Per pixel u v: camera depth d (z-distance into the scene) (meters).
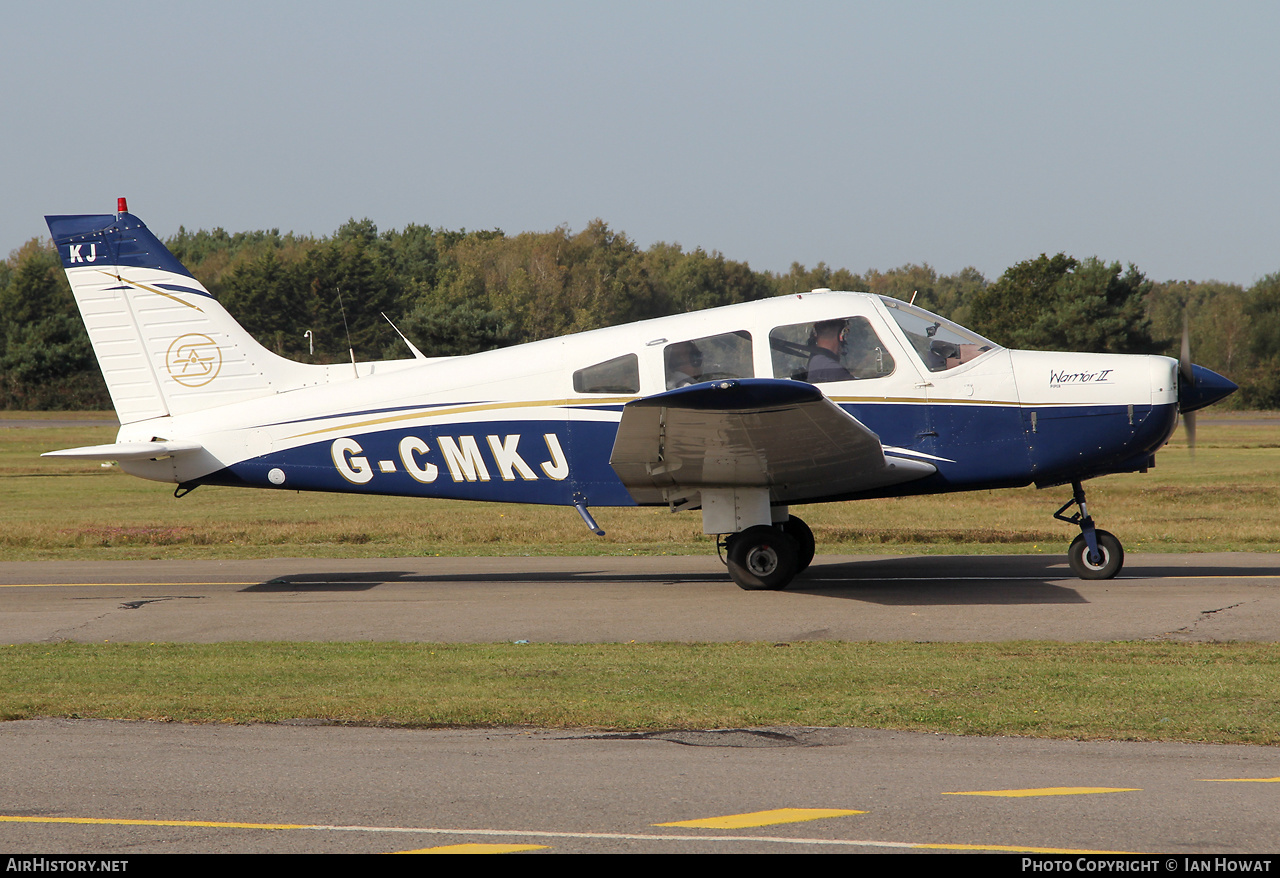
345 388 27.78
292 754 12.62
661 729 13.69
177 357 28.50
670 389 25.77
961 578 27.05
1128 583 25.61
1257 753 12.47
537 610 23.64
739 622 21.81
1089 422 25.19
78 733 13.67
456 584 28.23
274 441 27.84
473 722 14.09
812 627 21.14
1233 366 183.88
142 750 12.83
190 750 12.81
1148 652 18.12
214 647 20.14
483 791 11.14
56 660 18.91
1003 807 10.55
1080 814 10.34
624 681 16.55
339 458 27.58
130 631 22.06
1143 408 25.09
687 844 9.62
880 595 24.64
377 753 12.66
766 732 13.54
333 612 23.88
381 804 10.75
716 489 25.77
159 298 28.50
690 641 20.14
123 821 10.30
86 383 168.38
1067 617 21.47
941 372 25.36
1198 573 27.33
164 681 16.92
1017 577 26.98
